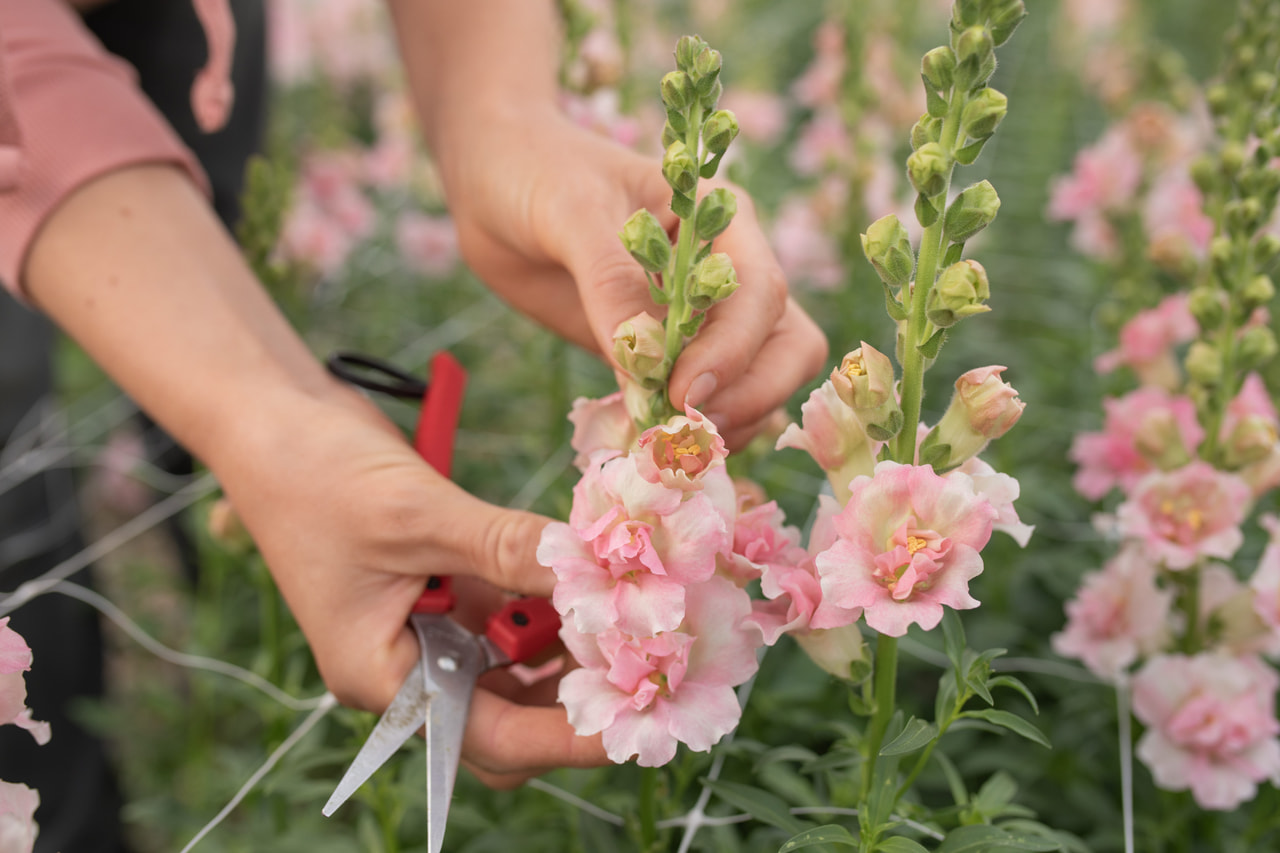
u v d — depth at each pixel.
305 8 5.69
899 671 2.39
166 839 3.13
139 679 3.48
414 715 1.35
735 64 6.15
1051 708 2.32
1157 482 1.80
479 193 1.79
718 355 1.29
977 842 1.22
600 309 1.41
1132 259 3.07
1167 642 1.90
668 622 1.11
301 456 1.45
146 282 1.61
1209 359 1.78
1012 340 4.05
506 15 1.94
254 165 2.23
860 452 1.25
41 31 1.77
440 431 1.69
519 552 1.33
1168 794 1.89
